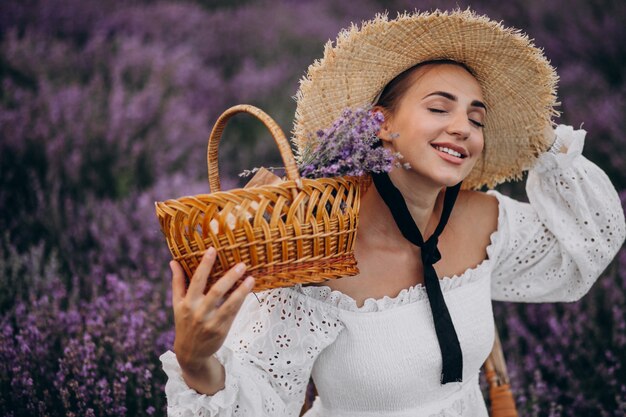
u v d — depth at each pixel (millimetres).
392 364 1786
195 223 1389
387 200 1750
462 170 1735
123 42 5262
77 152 3887
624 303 3014
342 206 1541
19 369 2400
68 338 2625
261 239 1394
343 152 1535
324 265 1483
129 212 3619
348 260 1538
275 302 1756
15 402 2369
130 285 2916
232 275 1355
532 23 5852
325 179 1495
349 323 1767
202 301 1365
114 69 4855
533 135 1996
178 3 6160
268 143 4465
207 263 1357
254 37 5793
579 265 2031
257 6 6406
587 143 4277
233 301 1364
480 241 2012
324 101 1834
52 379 2467
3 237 3205
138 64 5000
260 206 1389
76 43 5305
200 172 4148
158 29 5668
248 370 1685
